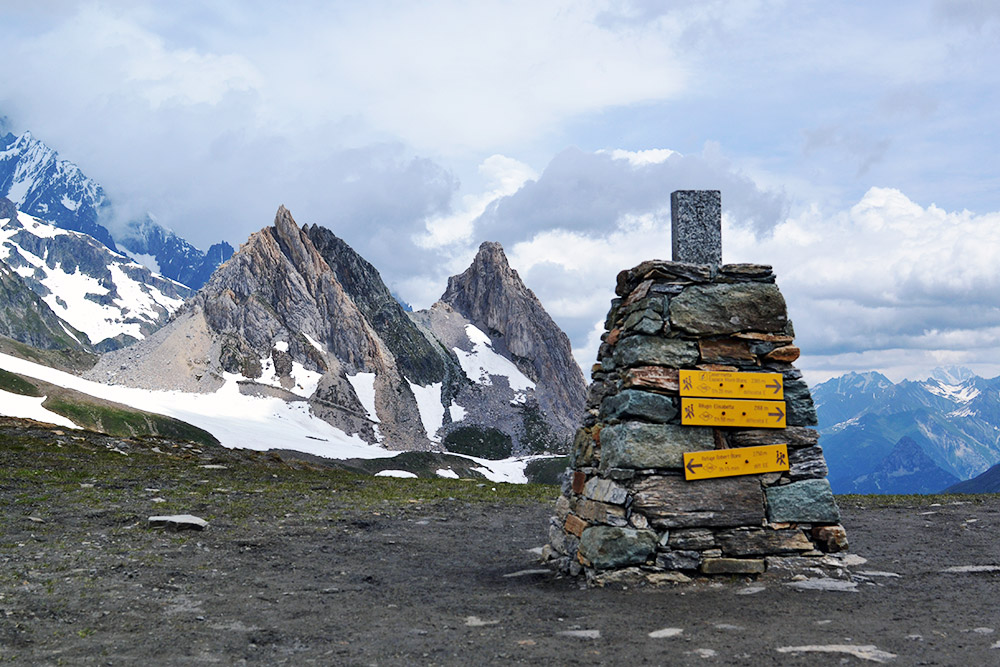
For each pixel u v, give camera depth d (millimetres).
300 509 25172
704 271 16250
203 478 32250
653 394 15555
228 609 12734
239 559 17266
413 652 10273
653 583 14727
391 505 27000
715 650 9992
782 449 15688
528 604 13305
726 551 15148
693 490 15281
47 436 41469
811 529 15570
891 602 12883
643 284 16484
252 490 29281
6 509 21625
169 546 18109
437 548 19672
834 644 10117
